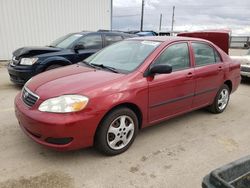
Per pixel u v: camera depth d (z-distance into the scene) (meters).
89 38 7.49
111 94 3.14
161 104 3.78
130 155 3.41
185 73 4.09
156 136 4.03
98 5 14.61
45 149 3.45
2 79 8.06
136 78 3.45
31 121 2.97
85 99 2.96
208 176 1.40
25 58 6.44
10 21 11.98
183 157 3.42
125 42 4.47
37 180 2.81
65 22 13.59
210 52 4.78
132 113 3.43
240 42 28.11
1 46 11.98
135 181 2.87
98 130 3.16
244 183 1.43
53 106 2.92
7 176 2.86
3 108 5.09
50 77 3.54
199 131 4.29
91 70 3.76
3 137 3.76
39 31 12.87
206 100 4.71
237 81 5.45
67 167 3.08
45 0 12.73
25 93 3.38
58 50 6.90
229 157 3.47
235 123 4.71
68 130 2.88
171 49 4.02
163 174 3.02
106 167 3.11
